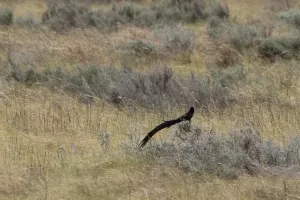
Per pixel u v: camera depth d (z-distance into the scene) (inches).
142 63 1571.1
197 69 1526.8
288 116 1120.8
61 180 846.5
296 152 919.7
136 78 1311.5
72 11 2078.0
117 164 890.7
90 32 1840.6
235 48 1665.8
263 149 919.0
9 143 971.9
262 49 1626.5
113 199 795.4
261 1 2507.4
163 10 2236.7
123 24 2021.4
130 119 1109.1
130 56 1610.5
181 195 802.8
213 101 1200.8
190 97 1228.5
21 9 2444.6
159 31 1817.2
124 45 1678.2
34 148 957.8
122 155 911.0
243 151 900.6
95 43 1684.3
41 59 1547.7
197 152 901.8
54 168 880.9
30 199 797.9
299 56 1612.9
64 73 1375.5
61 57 1568.7
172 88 1274.6
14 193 813.2
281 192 814.5
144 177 850.8
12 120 1074.7
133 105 1181.1
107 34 1845.5
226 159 885.8
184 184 829.8
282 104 1192.2
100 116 1116.5
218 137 941.2
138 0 2605.8
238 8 2413.9
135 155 905.5
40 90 1285.7
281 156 908.0
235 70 1417.3
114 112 1153.4
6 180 835.4
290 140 981.2
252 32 1777.8
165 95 1245.7
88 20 2033.7
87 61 1540.4
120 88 1257.4
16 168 881.5
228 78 1379.2
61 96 1233.4
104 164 889.5
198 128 949.8
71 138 1002.1
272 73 1441.9
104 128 1051.3
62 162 898.1
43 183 832.3
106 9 2374.5
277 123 1081.4
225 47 1606.8
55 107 1156.5
